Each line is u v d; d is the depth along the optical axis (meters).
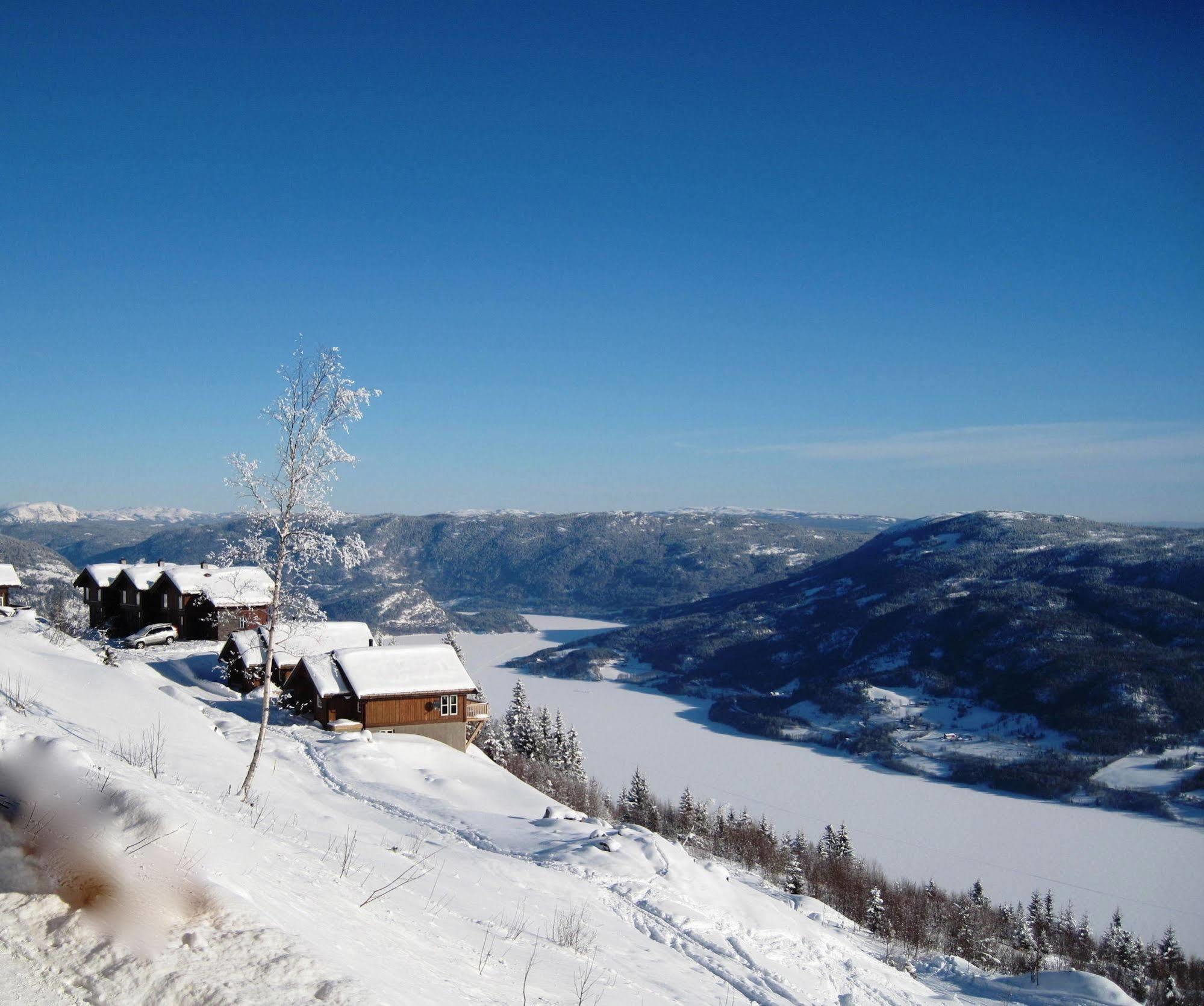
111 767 8.43
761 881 45.06
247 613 24.97
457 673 42.62
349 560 20.59
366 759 32.66
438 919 9.92
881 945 26.20
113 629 59.09
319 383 19.75
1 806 6.50
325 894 8.10
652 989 11.12
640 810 61.00
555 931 12.74
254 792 19.44
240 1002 4.88
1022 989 21.25
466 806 29.09
